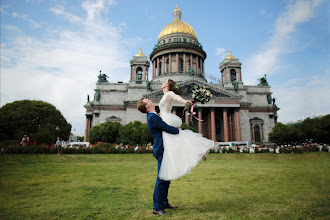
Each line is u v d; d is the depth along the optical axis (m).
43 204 6.82
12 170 15.80
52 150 33.28
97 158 29.20
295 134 63.44
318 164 21.28
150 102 6.70
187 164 5.89
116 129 64.50
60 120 69.75
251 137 81.00
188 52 92.94
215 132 75.75
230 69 88.69
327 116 64.88
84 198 7.57
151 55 100.19
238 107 73.94
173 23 101.31
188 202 6.92
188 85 72.38
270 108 85.25
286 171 14.84
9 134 61.88
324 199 7.11
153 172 14.85
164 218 5.40
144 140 55.19
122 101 82.44
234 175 12.83
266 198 7.28
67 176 12.79
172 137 6.14
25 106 65.31
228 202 6.79
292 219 5.19
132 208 6.37
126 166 19.47
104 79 86.25
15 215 5.77
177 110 74.12
